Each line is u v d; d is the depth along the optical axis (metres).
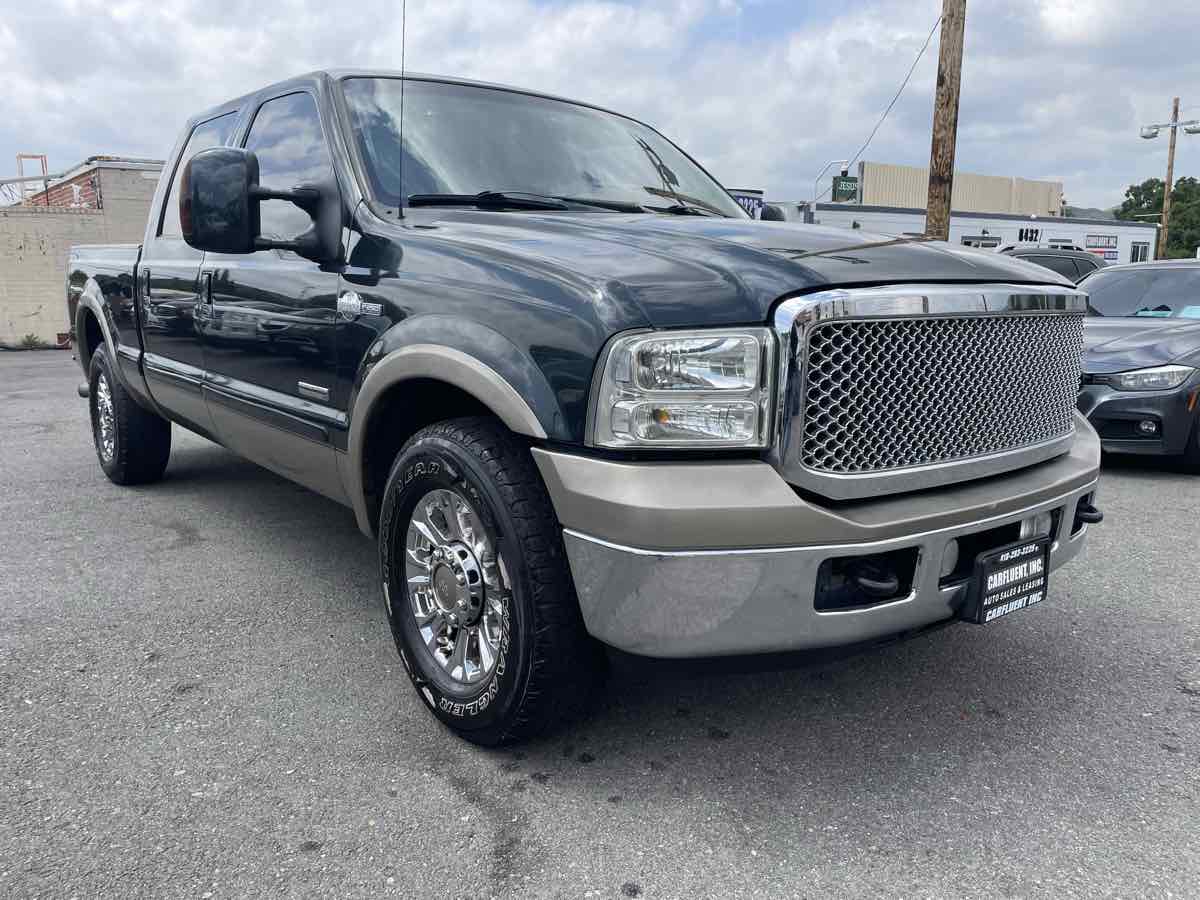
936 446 2.31
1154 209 84.06
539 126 3.62
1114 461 6.59
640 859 2.05
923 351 2.24
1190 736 2.61
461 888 1.95
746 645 2.10
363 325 2.80
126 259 4.82
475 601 2.49
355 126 3.19
